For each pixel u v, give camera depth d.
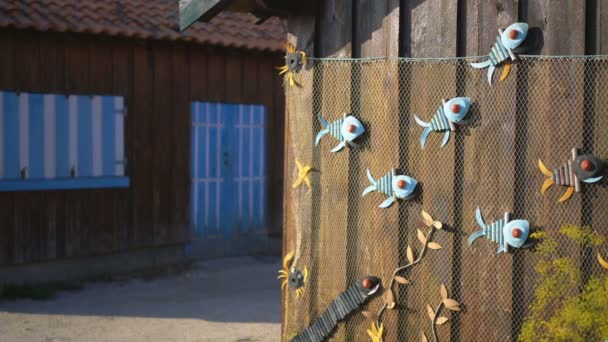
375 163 5.07
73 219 9.70
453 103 4.65
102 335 7.41
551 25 4.38
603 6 4.25
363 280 5.07
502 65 4.52
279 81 11.80
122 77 10.09
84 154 9.77
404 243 4.96
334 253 5.31
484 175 4.61
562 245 4.36
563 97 4.34
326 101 5.32
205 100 10.91
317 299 5.43
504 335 4.55
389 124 4.98
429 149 4.82
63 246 9.61
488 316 4.61
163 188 10.57
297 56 5.47
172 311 8.44
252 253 11.67
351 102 5.18
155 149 10.45
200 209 11.02
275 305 8.74
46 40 9.38
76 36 9.62
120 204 10.13
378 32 5.09
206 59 10.91
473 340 4.68
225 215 11.33
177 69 10.62
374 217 5.09
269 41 10.94
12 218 9.16
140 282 9.99
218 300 9.02
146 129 10.34
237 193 11.45
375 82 5.07
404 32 4.97
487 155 4.60
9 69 9.09
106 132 9.97
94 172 9.88
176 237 10.73
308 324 5.46
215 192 11.20
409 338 4.95
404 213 4.96
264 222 11.80
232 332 7.54
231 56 11.18
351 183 5.21
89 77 9.77
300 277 5.51
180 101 10.67
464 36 4.72
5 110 9.08
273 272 10.74
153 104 10.40
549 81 4.38
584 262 4.32
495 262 4.58
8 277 9.22
